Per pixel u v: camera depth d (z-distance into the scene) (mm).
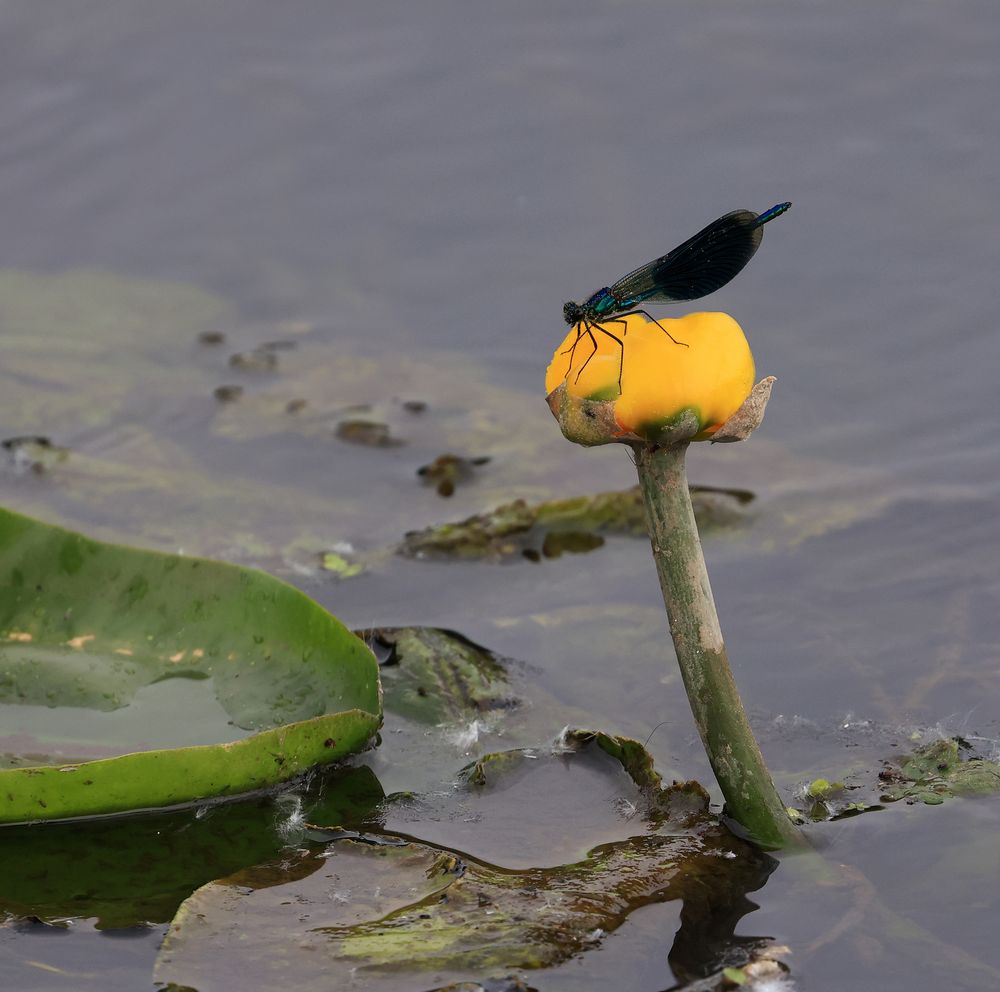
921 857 5809
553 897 5492
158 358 12328
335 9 16609
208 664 6773
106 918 5578
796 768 6539
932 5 15508
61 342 12523
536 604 8438
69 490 10008
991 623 7727
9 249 13891
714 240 5547
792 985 5055
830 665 7430
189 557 7004
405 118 14859
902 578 8297
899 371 10945
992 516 8945
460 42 15867
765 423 10570
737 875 5656
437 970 5055
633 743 6402
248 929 5316
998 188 12883
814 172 13328
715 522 9156
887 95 14273
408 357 12289
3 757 6219
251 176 14461
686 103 14508
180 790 6125
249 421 11258
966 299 11617
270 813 6297
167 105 15297
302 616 6730
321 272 13359
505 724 7020
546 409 11500
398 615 8328
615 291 5703
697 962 5156
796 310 11734
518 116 14680
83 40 16188
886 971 5137
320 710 6543
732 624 7910
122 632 6930
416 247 13359
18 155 14805
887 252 12258
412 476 10383
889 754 6617
